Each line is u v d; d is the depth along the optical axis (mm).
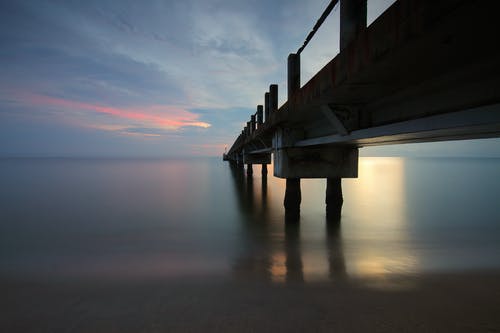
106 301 7242
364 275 9172
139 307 6871
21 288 8242
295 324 6004
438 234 16172
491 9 3105
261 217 20703
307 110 10727
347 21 6750
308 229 17000
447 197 32938
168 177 64438
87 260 11320
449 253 12234
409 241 14562
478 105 4902
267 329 5828
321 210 22906
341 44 6883
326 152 16516
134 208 25000
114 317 6395
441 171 121312
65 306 6984
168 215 21859
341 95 7680
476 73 4836
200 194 34812
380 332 5719
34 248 13398
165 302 7129
